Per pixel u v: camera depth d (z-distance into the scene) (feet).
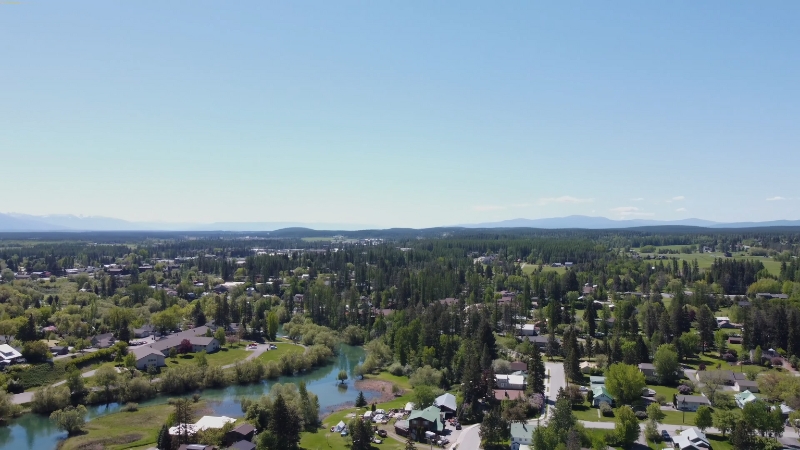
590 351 629.51
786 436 388.16
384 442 390.42
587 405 465.88
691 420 426.51
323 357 649.61
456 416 438.40
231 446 359.46
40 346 553.23
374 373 599.57
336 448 381.60
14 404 446.60
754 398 440.45
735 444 363.56
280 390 463.83
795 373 546.67
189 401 483.92
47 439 402.31
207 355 642.22
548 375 557.74
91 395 479.41
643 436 393.50
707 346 651.25
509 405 435.53
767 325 633.20
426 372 541.75
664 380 531.50
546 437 348.79
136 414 451.53
